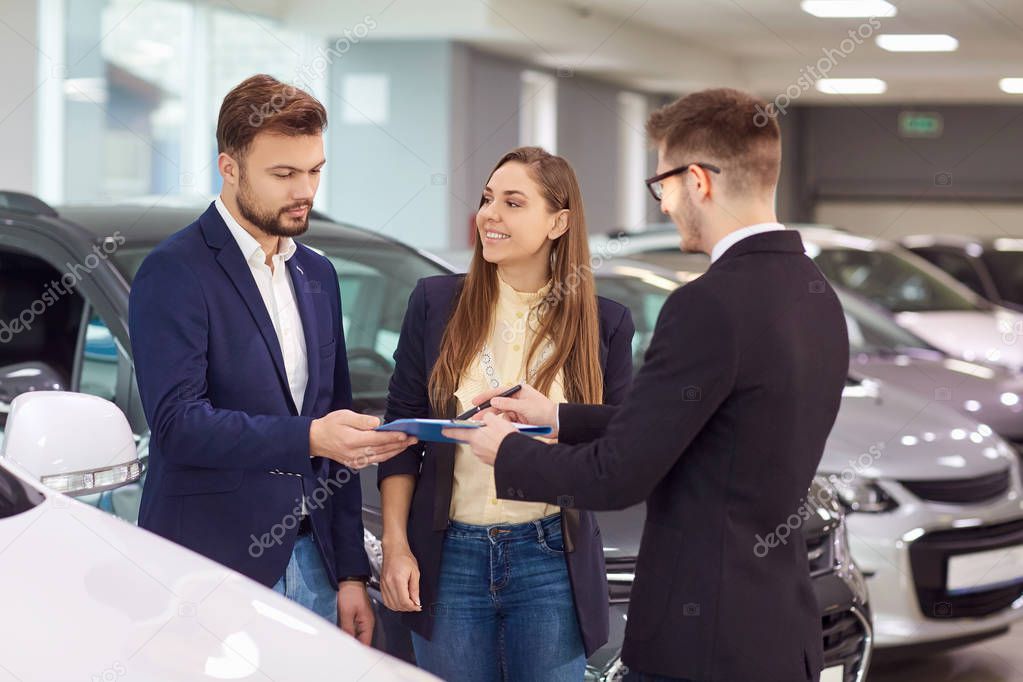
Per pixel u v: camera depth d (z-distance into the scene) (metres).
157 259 2.19
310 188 2.21
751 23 13.83
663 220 17.27
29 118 8.06
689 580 1.92
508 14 11.59
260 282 2.28
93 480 2.17
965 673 4.29
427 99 12.09
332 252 3.62
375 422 2.10
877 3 12.27
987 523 4.06
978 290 10.10
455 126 12.16
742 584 1.91
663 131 2.04
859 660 3.19
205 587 1.80
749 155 1.97
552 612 2.35
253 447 2.10
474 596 2.35
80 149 9.31
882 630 3.94
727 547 1.91
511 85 13.48
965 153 21.14
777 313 1.92
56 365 3.22
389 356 3.47
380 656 1.78
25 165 8.06
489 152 13.05
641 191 17.30
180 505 2.19
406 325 2.48
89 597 1.69
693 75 15.83
